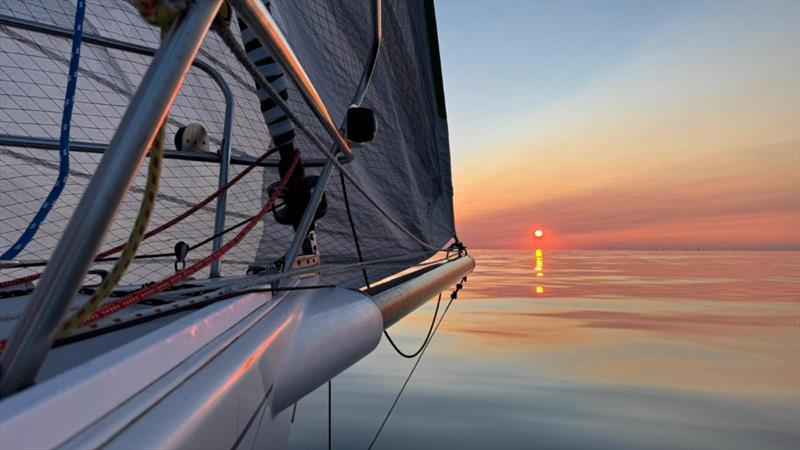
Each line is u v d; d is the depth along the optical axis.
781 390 6.82
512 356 9.11
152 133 0.47
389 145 4.00
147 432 0.53
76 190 2.35
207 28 0.52
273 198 1.47
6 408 0.42
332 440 4.44
